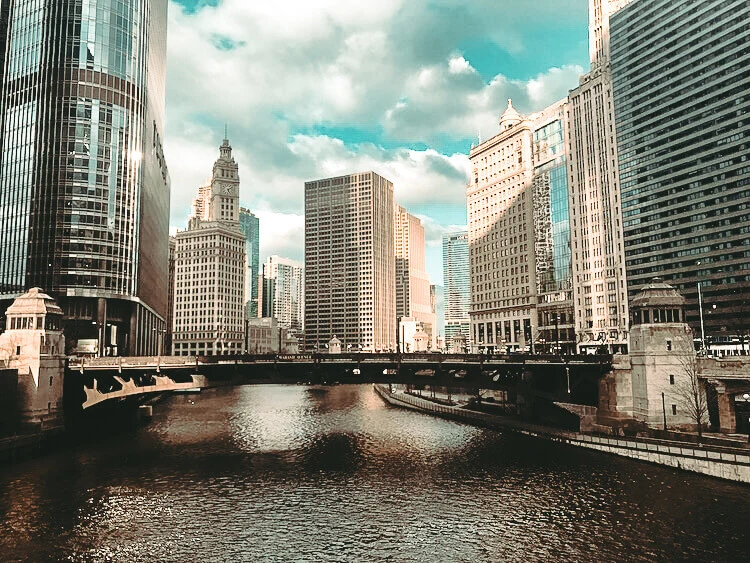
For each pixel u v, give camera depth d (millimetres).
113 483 59625
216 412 125688
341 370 78188
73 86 129875
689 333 78438
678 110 159750
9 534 44844
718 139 149875
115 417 99750
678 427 76188
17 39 136250
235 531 46438
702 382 76625
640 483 57938
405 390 174125
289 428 99062
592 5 192000
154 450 77250
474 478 62094
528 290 197750
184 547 43000
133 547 42844
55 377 73750
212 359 75750
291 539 44812
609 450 72438
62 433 74500
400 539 44812
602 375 85562
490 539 44656
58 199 126500
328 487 59094
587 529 46125
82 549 42312
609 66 180000
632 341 82562
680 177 158125
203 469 66438
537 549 42531
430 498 55156
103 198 130125
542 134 197375
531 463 68500
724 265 146625
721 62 150250
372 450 77938
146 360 75000
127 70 137500
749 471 55188
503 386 86500
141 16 143250
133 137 138000
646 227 166125
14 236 128250
